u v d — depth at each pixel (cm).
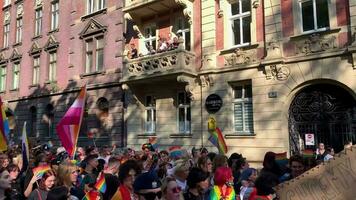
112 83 1780
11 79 2555
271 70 1238
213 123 1334
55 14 2267
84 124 1930
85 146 1842
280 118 1206
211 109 1373
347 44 1103
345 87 1095
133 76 1532
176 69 1376
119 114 1739
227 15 1413
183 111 1507
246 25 1379
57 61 2158
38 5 2405
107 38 1856
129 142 1639
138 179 422
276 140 1205
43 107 2214
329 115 1147
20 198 572
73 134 730
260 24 1307
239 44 1386
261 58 1283
